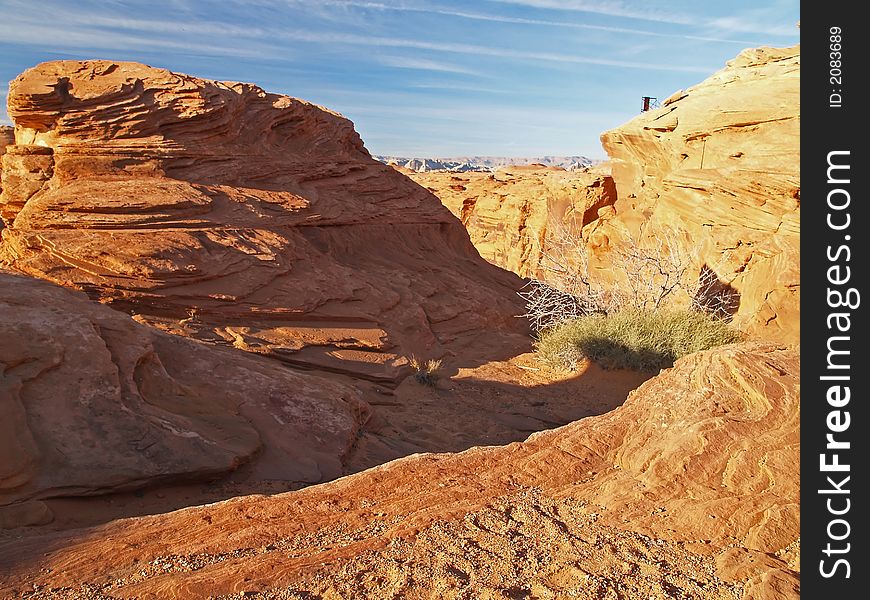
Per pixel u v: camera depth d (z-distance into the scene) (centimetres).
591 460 501
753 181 1792
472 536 400
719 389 531
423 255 1923
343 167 1895
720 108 2014
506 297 1931
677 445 474
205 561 376
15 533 443
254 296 1170
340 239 1639
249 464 625
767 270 1719
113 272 1070
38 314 600
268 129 1684
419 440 874
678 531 404
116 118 1335
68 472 501
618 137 2566
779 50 2200
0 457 477
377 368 1143
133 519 431
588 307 1567
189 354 761
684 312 1452
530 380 1265
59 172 1323
